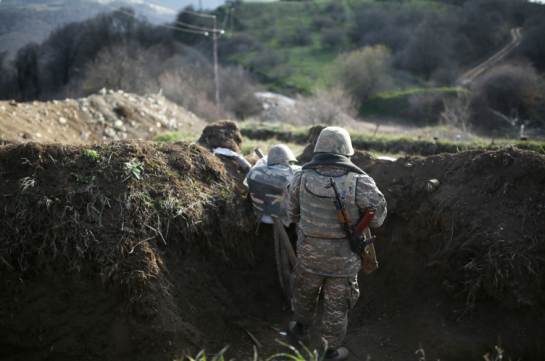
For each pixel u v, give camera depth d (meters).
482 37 48.25
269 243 3.88
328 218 2.58
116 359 2.55
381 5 73.81
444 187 3.52
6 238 2.72
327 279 2.68
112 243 2.84
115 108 12.81
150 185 3.25
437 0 68.06
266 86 47.78
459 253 3.04
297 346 2.93
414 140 10.00
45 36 45.31
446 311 2.94
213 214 3.48
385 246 3.81
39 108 10.58
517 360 2.57
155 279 2.79
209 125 4.43
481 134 20.48
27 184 2.91
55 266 2.75
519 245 2.84
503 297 2.74
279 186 3.51
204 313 3.02
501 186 3.23
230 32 67.44
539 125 21.75
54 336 2.59
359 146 10.28
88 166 3.17
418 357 2.72
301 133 11.86
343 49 60.28
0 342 2.52
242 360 2.72
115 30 43.59
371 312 3.40
